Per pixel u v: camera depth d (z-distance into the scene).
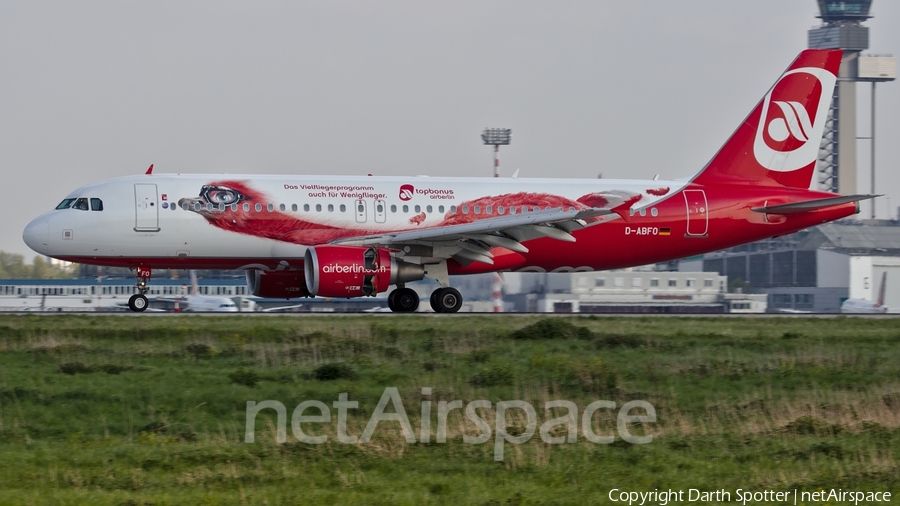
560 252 121.44
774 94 128.00
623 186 124.31
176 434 54.56
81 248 110.12
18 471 47.12
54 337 84.44
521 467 49.56
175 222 110.94
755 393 67.69
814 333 100.94
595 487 46.62
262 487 45.28
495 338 89.69
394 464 49.78
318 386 65.25
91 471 47.16
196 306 184.88
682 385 70.00
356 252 108.75
